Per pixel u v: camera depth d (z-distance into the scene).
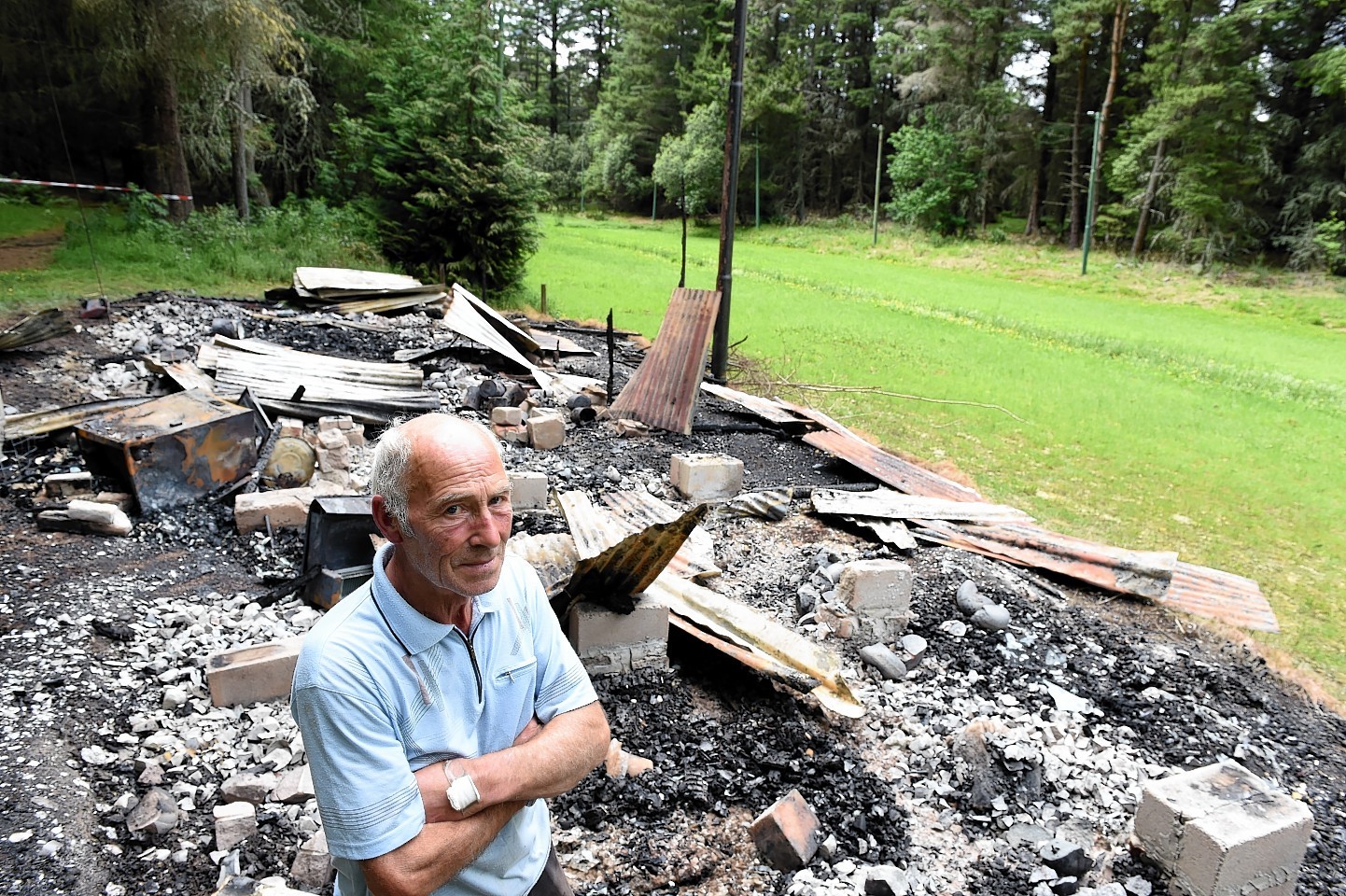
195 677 4.61
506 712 2.15
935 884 3.84
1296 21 38.06
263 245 18.09
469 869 2.15
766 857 3.88
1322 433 13.10
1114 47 41.22
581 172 67.00
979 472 10.36
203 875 3.48
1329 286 32.94
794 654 5.21
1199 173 36.72
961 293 30.23
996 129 47.62
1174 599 6.93
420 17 26.25
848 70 58.31
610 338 10.80
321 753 1.86
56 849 3.45
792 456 9.62
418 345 12.19
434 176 17.83
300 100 22.45
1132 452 11.58
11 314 11.32
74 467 7.33
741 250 42.56
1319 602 7.48
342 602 2.01
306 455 7.61
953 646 5.88
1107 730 5.13
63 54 18.88
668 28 61.50
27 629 4.97
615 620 5.04
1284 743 5.29
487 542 1.91
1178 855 3.85
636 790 4.18
